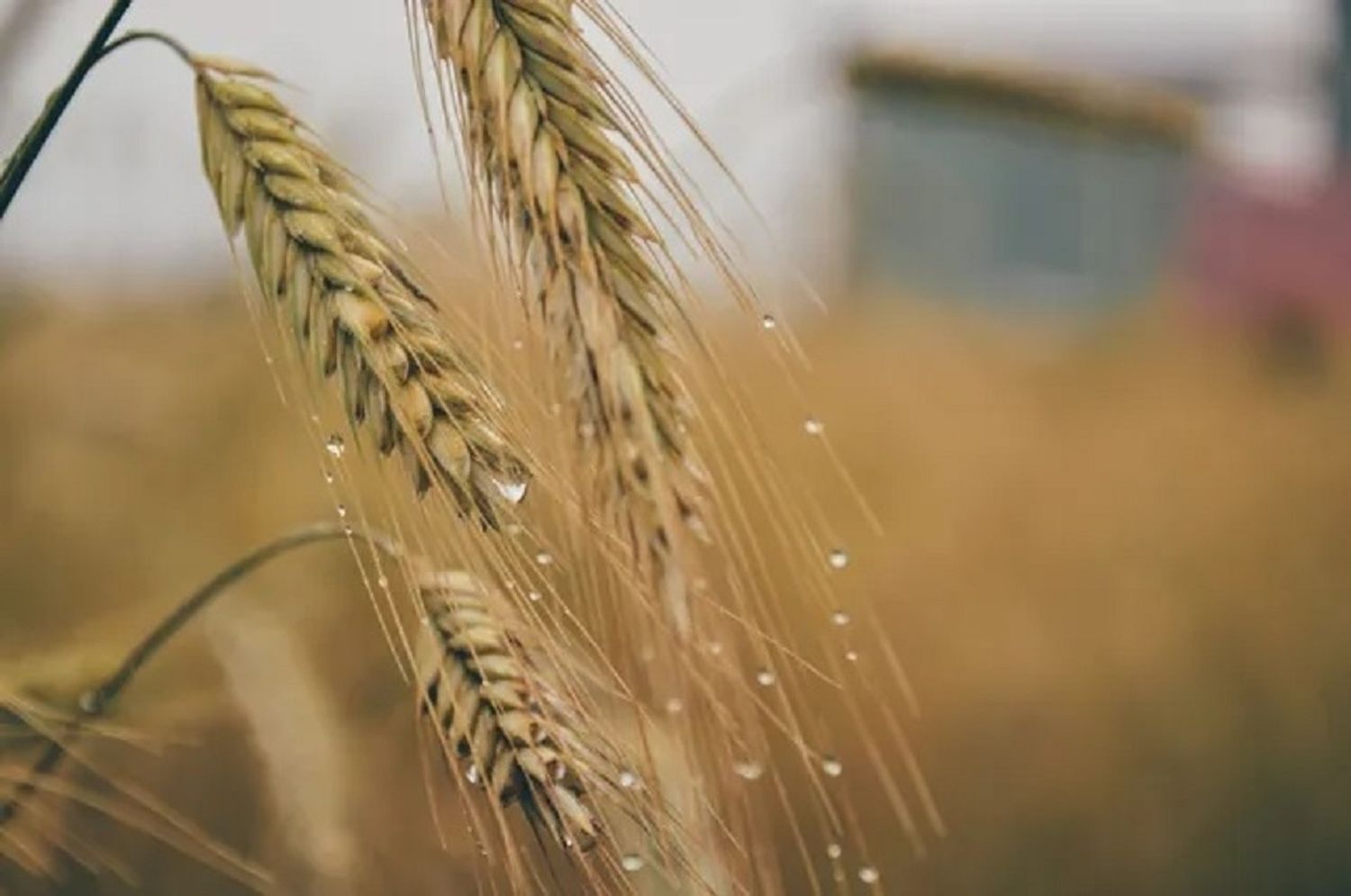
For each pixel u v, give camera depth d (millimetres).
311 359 434
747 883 453
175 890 759
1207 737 1435
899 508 1525
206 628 704
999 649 1411
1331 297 3453
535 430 443
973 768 1353
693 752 450
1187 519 1640
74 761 655
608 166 437
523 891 444
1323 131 4410
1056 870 1324
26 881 713
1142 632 1479
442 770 498
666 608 433
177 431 1016
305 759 682
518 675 446
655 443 429
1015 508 1571
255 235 438
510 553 437
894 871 1260
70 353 1024
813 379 1696
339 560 911
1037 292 4012
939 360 2020
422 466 433
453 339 444
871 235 2373
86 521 937
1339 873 1417
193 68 448
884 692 1309
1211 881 1390
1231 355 2346
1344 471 1755
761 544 1271
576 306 432
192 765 772
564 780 442
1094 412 1938
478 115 438
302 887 665
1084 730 1396
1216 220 3713
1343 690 1491
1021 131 2117
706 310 445
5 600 896
